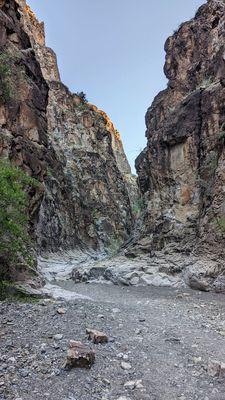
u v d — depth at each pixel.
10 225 11.41
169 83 30.91
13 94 19.06
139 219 30.94
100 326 8.77
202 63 27.86
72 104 62.19
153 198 27.38
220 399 5.48
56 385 5.59
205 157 23.08
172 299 15.16
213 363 6.52
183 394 5.62
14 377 5.72
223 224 18.86
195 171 24.05
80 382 5.74
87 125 63.19
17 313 9.30
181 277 20.03
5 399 5.06
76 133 58.88
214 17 28.22
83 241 49.31
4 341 7.19
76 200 50.72
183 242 22.80
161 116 29.67
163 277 20.39
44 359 6.43
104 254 47.53
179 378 6.19
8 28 20.95
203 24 29.31
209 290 17.47
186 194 24.25
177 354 7.34
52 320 8.84
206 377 6.26
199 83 27.52
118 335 8.23
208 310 12.41
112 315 10.12
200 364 6.82
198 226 21.78
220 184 20.03
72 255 41.88
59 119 57.06
